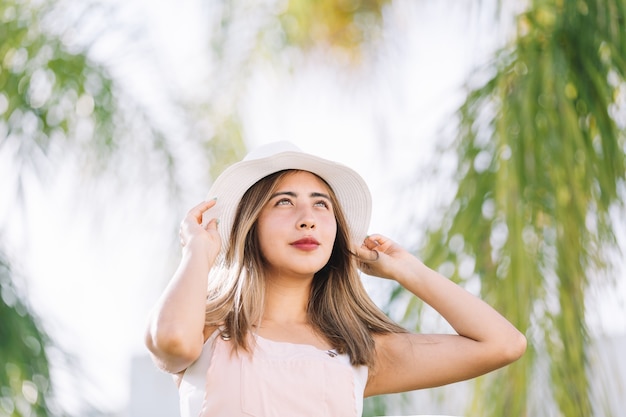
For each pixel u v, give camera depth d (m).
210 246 2.59
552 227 3.97
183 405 2.53
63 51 4.88
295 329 2.67
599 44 4.07
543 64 4.05
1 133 4.72
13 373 4.38
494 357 2.72
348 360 2.65
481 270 3.99
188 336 2.42
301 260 2.63
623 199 4.02
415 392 4.49
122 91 4.96
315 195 2.71
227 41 5.96
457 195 4.07
